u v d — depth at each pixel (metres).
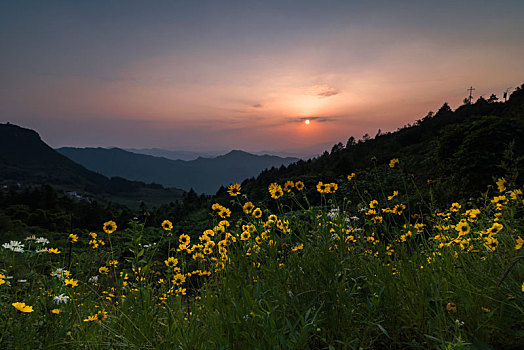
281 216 2.31
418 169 12.34
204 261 2.46
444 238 2.26
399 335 1.92
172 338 1.82
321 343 1.84
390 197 2.61
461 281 1.92
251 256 2.08
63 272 2.12
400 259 2.14
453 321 1.77
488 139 7.89
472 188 7.57
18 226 17.56
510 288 1.81
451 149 9.53
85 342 1.79
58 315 1.86
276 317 1.82
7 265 2.48
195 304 2.07
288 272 1.97
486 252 2.06
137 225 2.32
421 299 1.83
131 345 1.79
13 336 1.67
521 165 6.45
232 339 1.60
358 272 2.14
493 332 1.72
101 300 2.38
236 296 1.86
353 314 1.87
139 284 2.12
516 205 2.33
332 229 2.19
